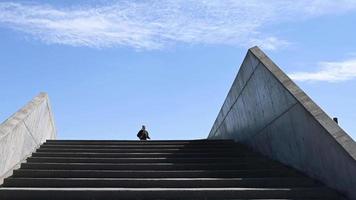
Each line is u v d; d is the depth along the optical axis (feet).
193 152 35.94
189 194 21.79
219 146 39.04
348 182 20.27
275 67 30.96
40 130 38.60
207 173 26.66
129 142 40.68
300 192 21.85
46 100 40.04
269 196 21.85
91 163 29.78
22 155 31.24
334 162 21.58
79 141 40.24
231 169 28.94
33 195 21.47
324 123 22.80
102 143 39.65
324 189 21.76
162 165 28.68
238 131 43.47
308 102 25.25
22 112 31.30
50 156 32.78
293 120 27.04
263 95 33.19
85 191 21.62
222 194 21.85
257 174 26.68
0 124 26.71
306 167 25.30
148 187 23.94
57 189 21.76
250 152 35.65
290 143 27.91
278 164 29.40
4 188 21.89
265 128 33.53
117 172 26.48
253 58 34.45
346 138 21.12
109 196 21.62
